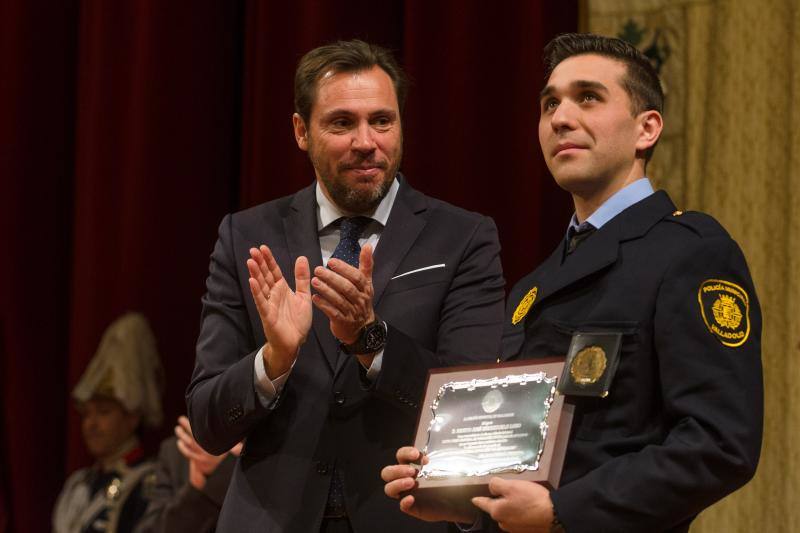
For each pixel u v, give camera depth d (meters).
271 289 4.33
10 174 9.12
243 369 4.38
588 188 4.12
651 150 4.23
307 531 4.36
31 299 9.12
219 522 4.51
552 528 3.57
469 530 4.15
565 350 3.92
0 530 8.95
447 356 4.53
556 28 7.67
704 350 3.66
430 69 7.84
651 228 3.98
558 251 4.25
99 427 8.20
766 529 6.77
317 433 4.46
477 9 7.75
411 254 4.70
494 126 7.72
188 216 8.59
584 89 4.11
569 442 3.78
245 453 4.54
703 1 7.18
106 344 8.35
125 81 8.81
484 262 4.72
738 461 3.54
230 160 8.77
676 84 7.21
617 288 3.86
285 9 8.20
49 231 9.20
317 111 4.71
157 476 7.25
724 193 7.05
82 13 9.05
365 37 8.13
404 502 3.85
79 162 8.94
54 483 9.08
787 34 6.99
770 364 6.87
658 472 3.53
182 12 8.64
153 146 8.59
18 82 9.15
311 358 4.56
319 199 4.87
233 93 8.79
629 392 3.75
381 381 4.32
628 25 7.32
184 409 8.55
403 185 4.93
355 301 4.23
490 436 3.80
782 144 6.96
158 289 8.55
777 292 6.89
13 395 9.05
